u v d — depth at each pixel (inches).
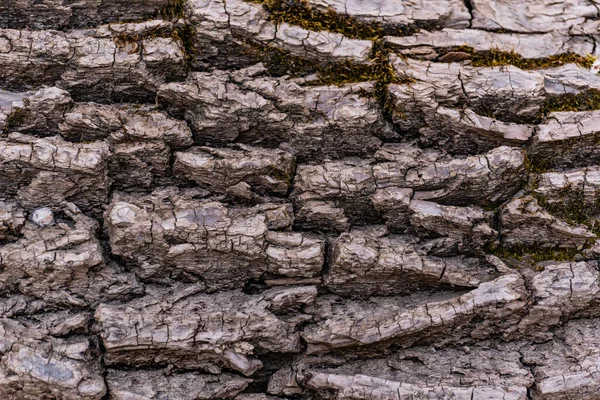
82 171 115.6
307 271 119.3
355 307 122.6
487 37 131.5
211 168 119.8
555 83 127.1
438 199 122.4
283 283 121.3
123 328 111.3
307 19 126.4
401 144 126.6
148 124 119.6
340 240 120.0
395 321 117.3
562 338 121.1
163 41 121.6
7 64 118.6
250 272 120.3
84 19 125.3
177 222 115.1
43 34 120.5
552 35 134.3
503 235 124.1
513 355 120.2
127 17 126.3
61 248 113.3
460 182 120.9
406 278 121.3
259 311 116.6
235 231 116.2
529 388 115.8
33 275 113.3
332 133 122.8
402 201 120.4
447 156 125.2
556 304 118.1
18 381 107.0
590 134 122.3
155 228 114.6
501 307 117.6
